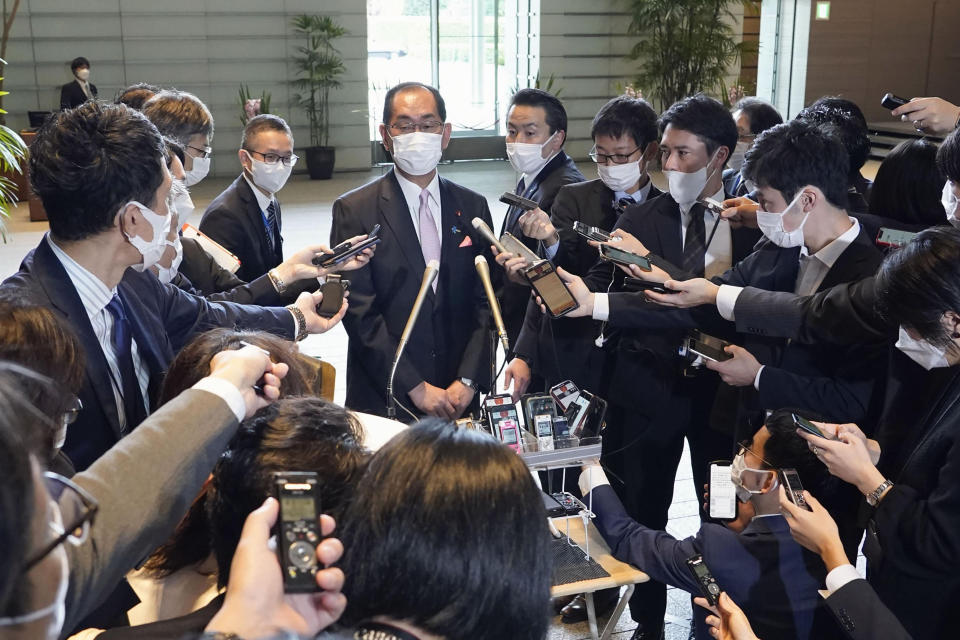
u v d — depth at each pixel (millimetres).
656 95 12977
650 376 2453
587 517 2135
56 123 1464
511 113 3041
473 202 2705
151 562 1262
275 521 884
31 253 1584
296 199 10664
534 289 2279
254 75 12195
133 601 1247
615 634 2658
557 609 2781
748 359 2088
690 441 2561
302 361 1531
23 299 1244
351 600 813
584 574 2025
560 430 2055
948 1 14258
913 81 14516
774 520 1820
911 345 1611
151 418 1029
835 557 1485
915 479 1569
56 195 1455
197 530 1261
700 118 2367
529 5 13133
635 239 2412
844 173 1975
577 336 2525
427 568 763
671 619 2736
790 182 1959
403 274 2574
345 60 12492
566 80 13305
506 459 815
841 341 1904
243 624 809
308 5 12125
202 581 1261
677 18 12641
